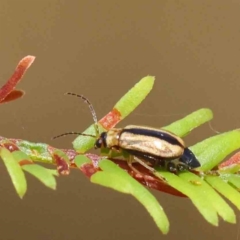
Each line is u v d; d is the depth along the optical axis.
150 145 0.08
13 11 0.12
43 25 0.12
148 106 0.12
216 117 0.12
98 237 0.12
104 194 0.12
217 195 0.08
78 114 0.12
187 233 0.12
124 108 0.08
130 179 0.07
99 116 0.12
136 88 0.08
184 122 0.08
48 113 0.12
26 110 0.12
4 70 0.12
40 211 0.12
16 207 0.12
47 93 0.12
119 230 0.12
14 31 0.12
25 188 0.07
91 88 0.12
